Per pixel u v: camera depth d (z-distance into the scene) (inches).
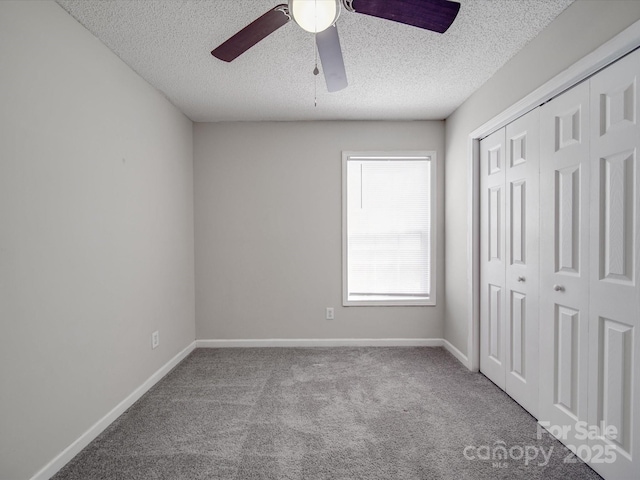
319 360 115.7
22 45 55.6
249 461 64.1
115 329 80.0
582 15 61.7
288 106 116.0
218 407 84.2
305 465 62.9
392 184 132.1
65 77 65.0
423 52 82.4
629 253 54.2
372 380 99.4
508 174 88.5
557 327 70.7
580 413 64.0
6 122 52.8
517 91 82.1
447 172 126.0
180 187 118.9
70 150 66.0
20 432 54.9
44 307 59.5
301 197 130.7
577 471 60.9
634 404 53.2
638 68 52.2
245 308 131.4
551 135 71.8
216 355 121.7
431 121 129.2
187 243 124.9
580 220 63.9
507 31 73.5
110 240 78.4
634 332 53.3
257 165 130.6
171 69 89.5
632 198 53.6
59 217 63.0
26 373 56.0
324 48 61.2
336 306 131.4
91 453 66.7
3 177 52.3
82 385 68.6
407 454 65.9
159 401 87.6
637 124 52.5
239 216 130.9
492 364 97.3
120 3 63.9
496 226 94.7
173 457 65.4
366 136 129.8
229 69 90.1
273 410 82.6
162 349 103.8
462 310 113.1
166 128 108.3
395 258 132.4
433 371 105.7
